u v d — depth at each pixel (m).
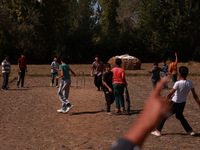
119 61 8.10
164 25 39.19
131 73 20.88
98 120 7.28
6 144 5.18
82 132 6.08
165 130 6.23
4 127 6.52
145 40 42.09
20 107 9.07
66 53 40.50
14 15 39.44
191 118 7.46
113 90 8.11
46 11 38.50
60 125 6.75
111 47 42.84
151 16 39.28
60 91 8.03
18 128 6.44
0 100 10.36
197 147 4.91
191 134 5.68
